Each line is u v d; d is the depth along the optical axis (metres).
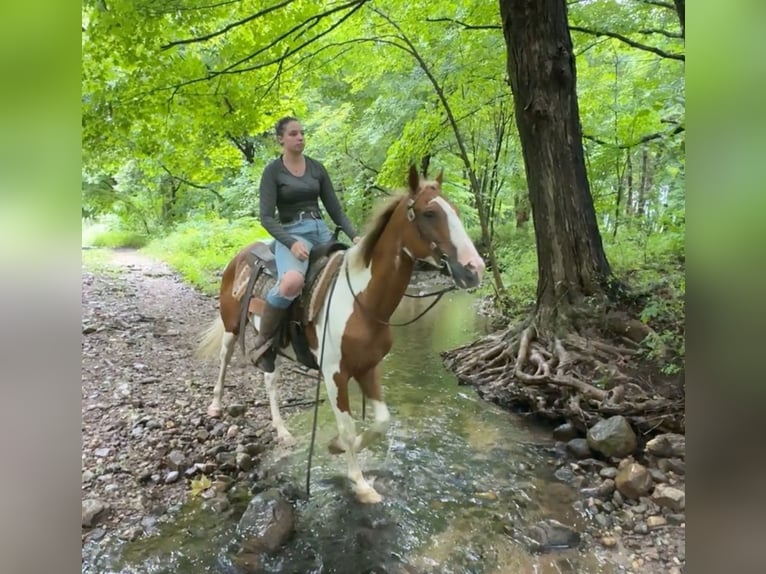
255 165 14.89
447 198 2.68
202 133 7.23
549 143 5.06
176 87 6.05
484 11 7.45
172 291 10.02
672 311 4.80
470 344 6.05
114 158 7.31
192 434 3.82
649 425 3.60
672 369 4.17
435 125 9.39
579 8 7.38
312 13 6.47
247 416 4.25
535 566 2.48
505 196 13.22
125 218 18.53
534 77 5.00
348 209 13.44
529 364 4.86
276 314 3.26
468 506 2.97
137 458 3.43
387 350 3.04
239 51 6.46
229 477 3.27
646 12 7.51
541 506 2.97
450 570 2.46
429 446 3.74
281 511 2.73
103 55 5.49
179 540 2.66
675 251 6.73
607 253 7.18
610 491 3.09
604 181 9.45
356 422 4.18
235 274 3.96
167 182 18.20
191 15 5.47
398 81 9.73
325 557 2.54
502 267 10.26
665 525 2.75
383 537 2.69
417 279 12.80
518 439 3.88
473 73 8.64
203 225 16.22
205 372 5.32
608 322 4.89
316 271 3.17
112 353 5.66
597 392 3.99
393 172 9.83
